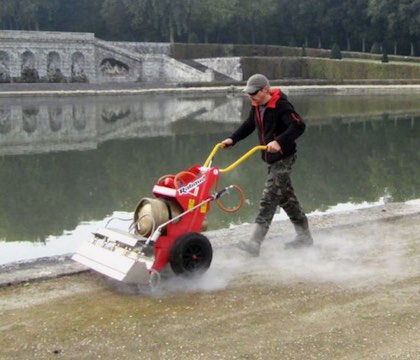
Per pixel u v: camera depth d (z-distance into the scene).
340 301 5.52
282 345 4.62
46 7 75.19
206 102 44.12
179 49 73.56
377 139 23.58
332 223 8.27
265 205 6.74
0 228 11.09
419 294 5.66
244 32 84.62
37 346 4.66
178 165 18.22
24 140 24.27
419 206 9.23
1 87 52.19
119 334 4.85
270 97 6.46
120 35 81.88
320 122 29.95
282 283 6.02
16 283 6.04
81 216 12.09
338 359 4.39
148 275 5.63
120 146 22.34
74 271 6.36
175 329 4.93
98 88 55.72
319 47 85.81
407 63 65.69
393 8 70.88
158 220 5.83
